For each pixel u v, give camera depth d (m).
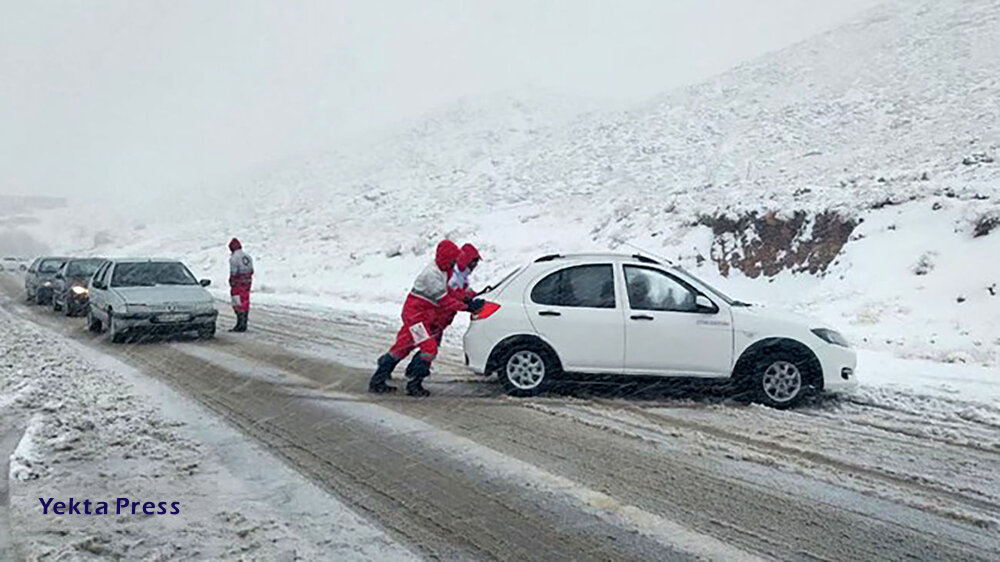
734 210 19.94
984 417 7.82
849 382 8.35
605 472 6.04
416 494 5.53
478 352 8.86
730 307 8.51
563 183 37.59
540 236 28.30
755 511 5.23
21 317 18.67
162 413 7.88
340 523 4.98
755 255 18.47
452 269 8.99
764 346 8.35
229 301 24.84
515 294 8.89
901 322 12.95
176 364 11.08
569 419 7.71
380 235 37.16
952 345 11.61
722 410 8.12
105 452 6.44
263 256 39.19
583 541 4.72
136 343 13.41
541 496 5.50
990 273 13.05
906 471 6.11
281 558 4.41
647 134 41.00
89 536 4.65
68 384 9.17
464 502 5.38
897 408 8.28
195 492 5.52
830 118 34.16
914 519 5.11
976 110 28.14
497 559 4.46
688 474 5.99
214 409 8.13
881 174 21.50
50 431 6.97
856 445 6.83
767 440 6.97
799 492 5.61
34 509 5.11
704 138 37.94
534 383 8.76
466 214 36.31
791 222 18.14
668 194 28.56
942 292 13.34
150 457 6.34
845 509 5.28
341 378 10.03
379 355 12.15
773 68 44.97
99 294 14.62
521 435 7.11
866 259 15.43
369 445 6.78
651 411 8.07
